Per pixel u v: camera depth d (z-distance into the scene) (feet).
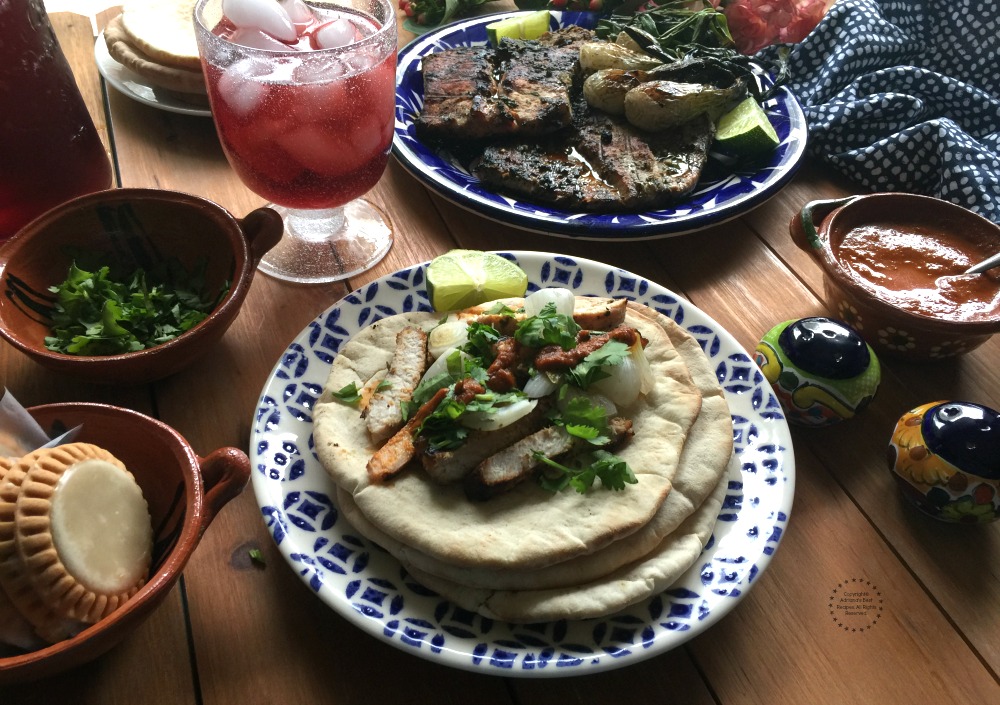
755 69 1.96
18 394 1.26
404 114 1.85
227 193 1.69
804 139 1.78
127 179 1.70
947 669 1.00
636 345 1.16
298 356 1.24
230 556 1.08
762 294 1.54
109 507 0.90
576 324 1.19
